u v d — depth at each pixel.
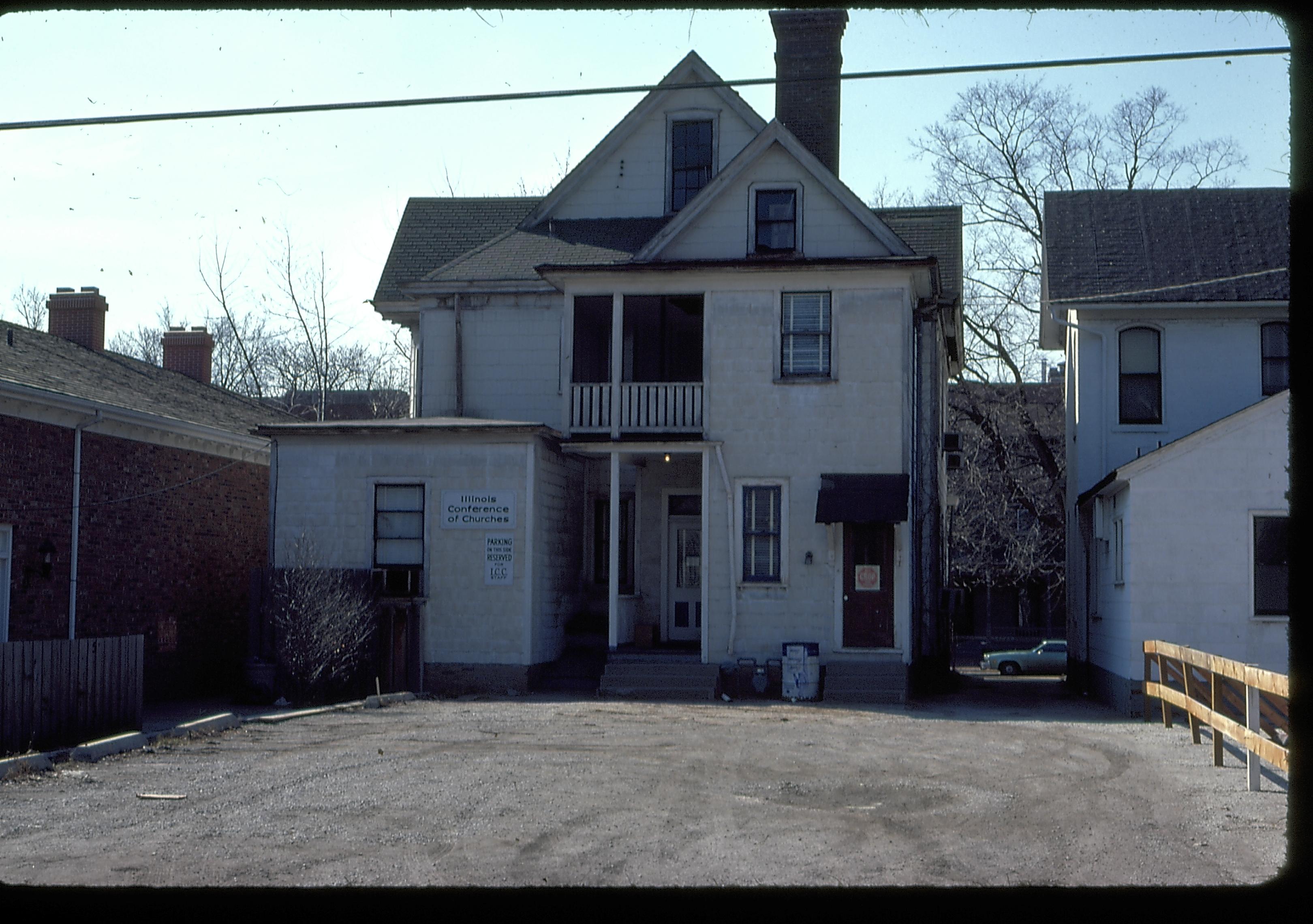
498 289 27.61
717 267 24.27
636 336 27.02
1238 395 27.00
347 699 22.56
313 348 43.66
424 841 10.20
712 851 9.92
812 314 24.41
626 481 26.80
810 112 28.08
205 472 26.27
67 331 28.88
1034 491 43.69
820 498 23.62
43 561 20.78
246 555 28.12
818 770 14.05
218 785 12.78
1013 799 12.30
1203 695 18.27
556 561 25.36
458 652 23.75
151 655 23.88
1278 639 20.89
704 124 29.09
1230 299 26.72
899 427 23.88
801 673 22.89
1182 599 21.19
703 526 24.16
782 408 24.22
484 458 23.95
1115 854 9.89
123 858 9.61
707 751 15.44
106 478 22.69
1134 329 27.53
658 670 23.59
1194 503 21.28
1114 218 29.58
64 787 12.67
